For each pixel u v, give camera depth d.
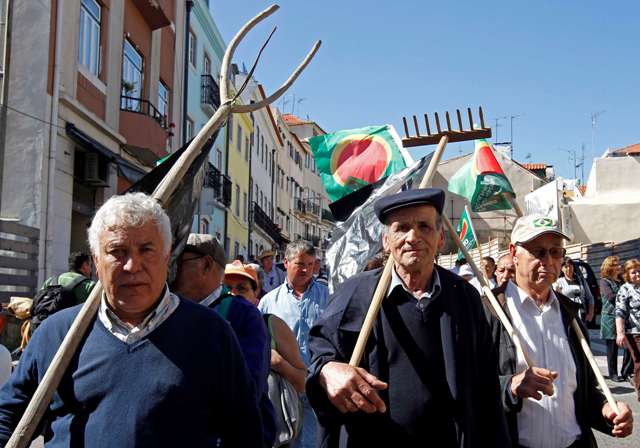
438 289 2.56
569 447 3.10
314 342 2.61
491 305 3.16
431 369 2.46
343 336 2.57
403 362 2.48
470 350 2.51
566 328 3.27
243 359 2.33
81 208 13.86
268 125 42.97
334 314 2.60
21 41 11.65
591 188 28.66
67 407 2.14
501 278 5.99
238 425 2.27
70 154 12.82
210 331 2.23
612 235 25.44
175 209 2.86
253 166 37.75
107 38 14.70
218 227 27.20
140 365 2.10
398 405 2.44
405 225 2.55
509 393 2.89
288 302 5.04
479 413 2.51
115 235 2.11
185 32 21.14
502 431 2.55
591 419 3.16
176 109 20.36
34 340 2.28
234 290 4.11
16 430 1.98
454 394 2.41
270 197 46.44
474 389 2.50
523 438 3.11
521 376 2.87
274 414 3.16
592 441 3.15
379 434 2.44
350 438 2.47
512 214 28.62
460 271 8.80
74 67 12.91
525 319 3.23
